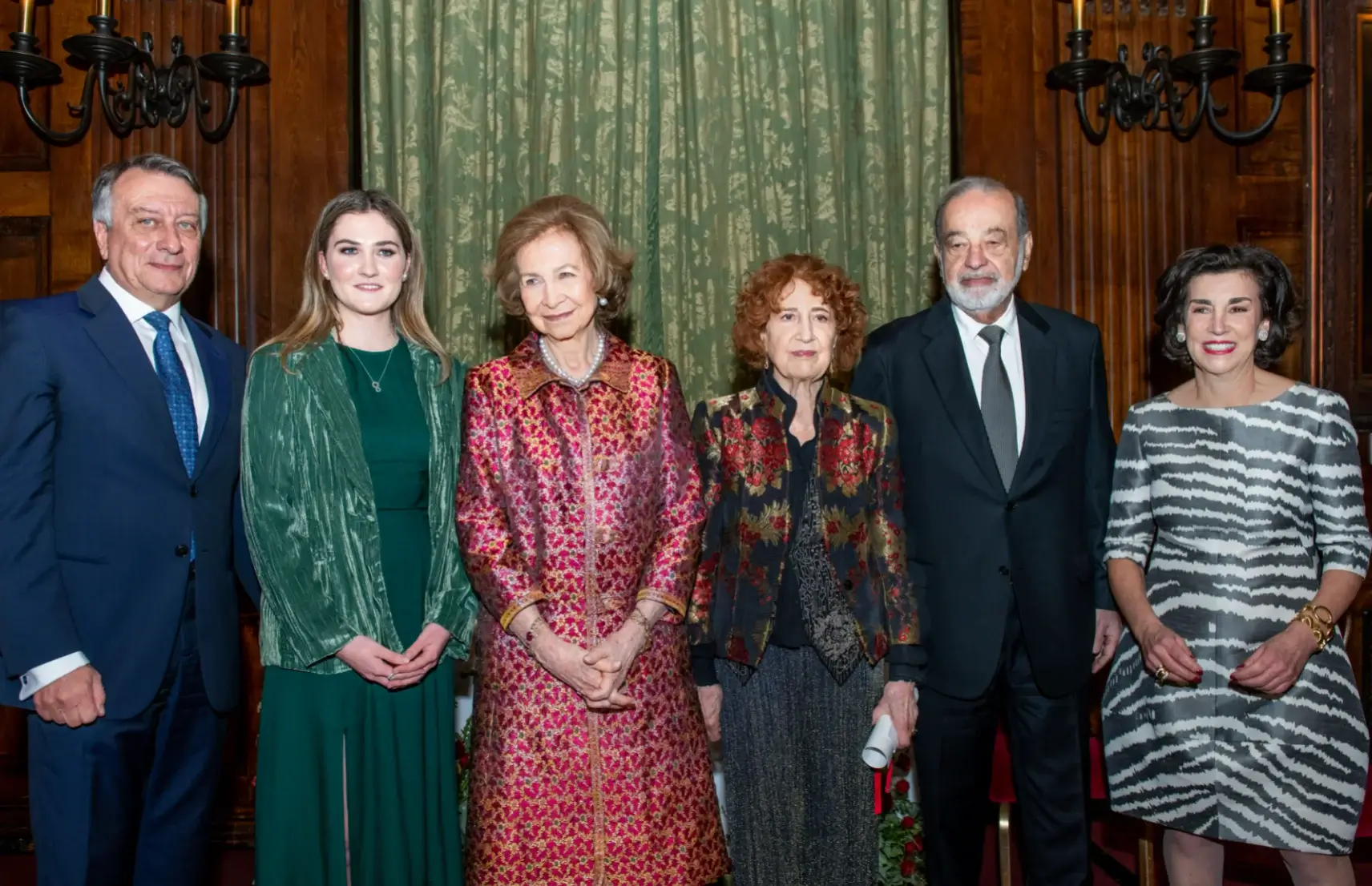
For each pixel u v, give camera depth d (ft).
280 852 6.18
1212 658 6.93
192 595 6.72
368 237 6.63
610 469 6.45
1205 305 7.09
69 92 10.23
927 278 10.59
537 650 6.14
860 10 10.52
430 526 6.67
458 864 6.68
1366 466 10.48
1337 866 6.88
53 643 6.14
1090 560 7.59
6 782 10.11
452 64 10.23
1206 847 7.22
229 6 9.53
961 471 7.27
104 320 6.62
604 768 6.19
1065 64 9.84
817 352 6.85
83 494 6.43
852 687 6.86
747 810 6.79
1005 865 8.49
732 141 10.46
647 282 10.50
